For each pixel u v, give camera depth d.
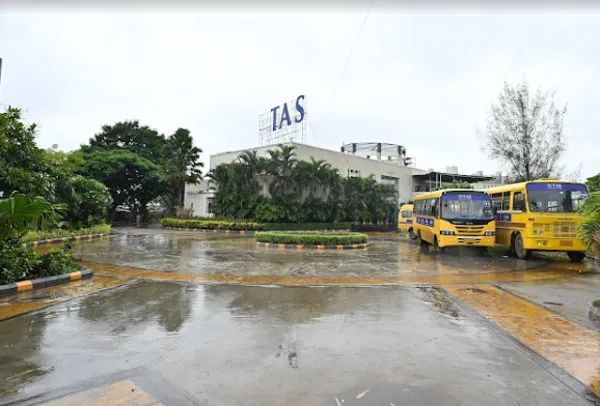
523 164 20.84
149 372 3.92
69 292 7.55
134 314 6.05
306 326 5.50
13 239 8.58
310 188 30.22
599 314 6.06
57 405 3.24
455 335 5.19
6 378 3.74
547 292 8.23
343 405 3.29
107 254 13.87
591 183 20.58
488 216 14.36
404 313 6.29
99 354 4.38
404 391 3.56
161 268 10.70
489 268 11.73
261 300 7.06
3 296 7.09
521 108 20.88
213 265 11.31
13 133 9.35
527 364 4.23
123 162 36.00
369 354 4.47
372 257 14.01
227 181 30.36
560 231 12.83
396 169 40.03
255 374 3.90
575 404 3.36
